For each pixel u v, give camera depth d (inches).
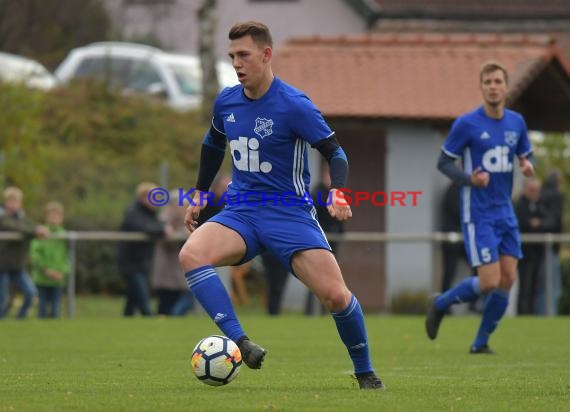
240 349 1002.7
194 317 2420.0
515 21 5083.7
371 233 2780.5
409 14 5103.3
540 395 1032.8
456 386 1109.1
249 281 2984.7
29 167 3181.6
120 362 1417.3
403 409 919.7
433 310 1604.3
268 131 1040.2
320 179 2726.4
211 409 905.5
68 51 4877.0
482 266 1518.2
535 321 2266.2
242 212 1050.1
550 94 2923.2
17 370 1298.0
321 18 5398.6
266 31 1042.1
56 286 2394.2
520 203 2536.9
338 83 2773.1
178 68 4215.1
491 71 1525.6
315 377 1214.9
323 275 1014.4
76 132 3698.3
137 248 2442.2
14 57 4003.4
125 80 4168.3
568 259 2871.6
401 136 2714.1
